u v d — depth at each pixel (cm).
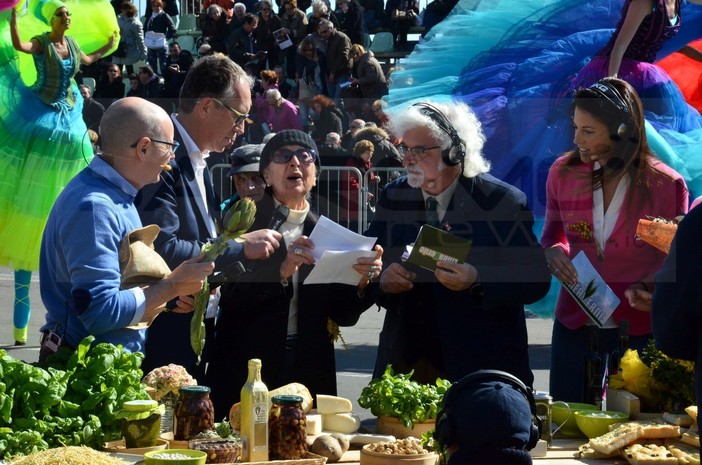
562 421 402
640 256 450
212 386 441
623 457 367
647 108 744
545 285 426
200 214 434
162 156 390
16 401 336
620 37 732
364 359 894
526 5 942
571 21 929
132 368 362
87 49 927
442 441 288
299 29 1639
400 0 1831
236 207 386
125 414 343
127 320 374
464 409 282
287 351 445
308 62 1450
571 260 446
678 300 308
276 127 1041
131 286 384
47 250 391
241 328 439
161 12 1873
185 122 435
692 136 736
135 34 1639
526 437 279
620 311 456
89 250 371
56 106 802
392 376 397
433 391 384
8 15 814
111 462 307
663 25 744
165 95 1399
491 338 426
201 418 354
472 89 888
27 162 797
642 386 411
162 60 1653
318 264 421
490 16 940
